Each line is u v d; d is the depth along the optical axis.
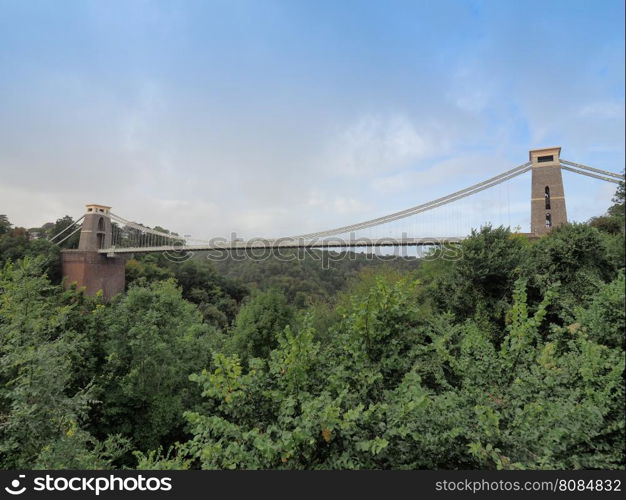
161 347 13.18
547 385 4.34
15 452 6.57
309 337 4.78
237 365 4.31
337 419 3.59
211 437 4.16
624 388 4.01
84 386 12.66
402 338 5.34
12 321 10.36
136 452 5.79
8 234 49.56
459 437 3.98
